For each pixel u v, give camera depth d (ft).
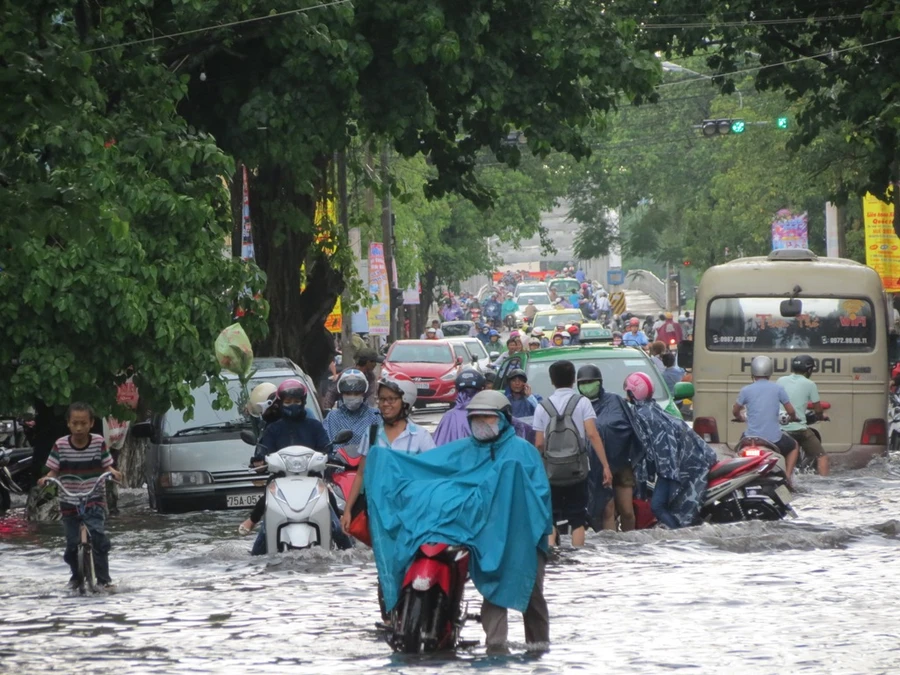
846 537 137.69
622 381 199.11
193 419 192.95
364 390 142.61
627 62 245.65
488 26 237.04
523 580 80.79
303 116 231.50
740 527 140.15
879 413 220.43
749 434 178.50
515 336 267.80
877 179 274.98
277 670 78.33
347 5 222.48
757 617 93.66
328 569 122.52
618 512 146.72
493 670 76.69
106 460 115.75
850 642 84.07
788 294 222.69
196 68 231.30
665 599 102.12
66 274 168.35
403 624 81.71
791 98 284.61
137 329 171.01
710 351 224.33
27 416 217.97
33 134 168.04
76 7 192.24
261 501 131.75
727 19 278.05
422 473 83.20
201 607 103.14
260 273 187.21
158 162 189.57
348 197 422.00
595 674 75.31
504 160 266.77
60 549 148.87
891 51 269.23
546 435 131.23
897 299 360.28
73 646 87.45
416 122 242.99
